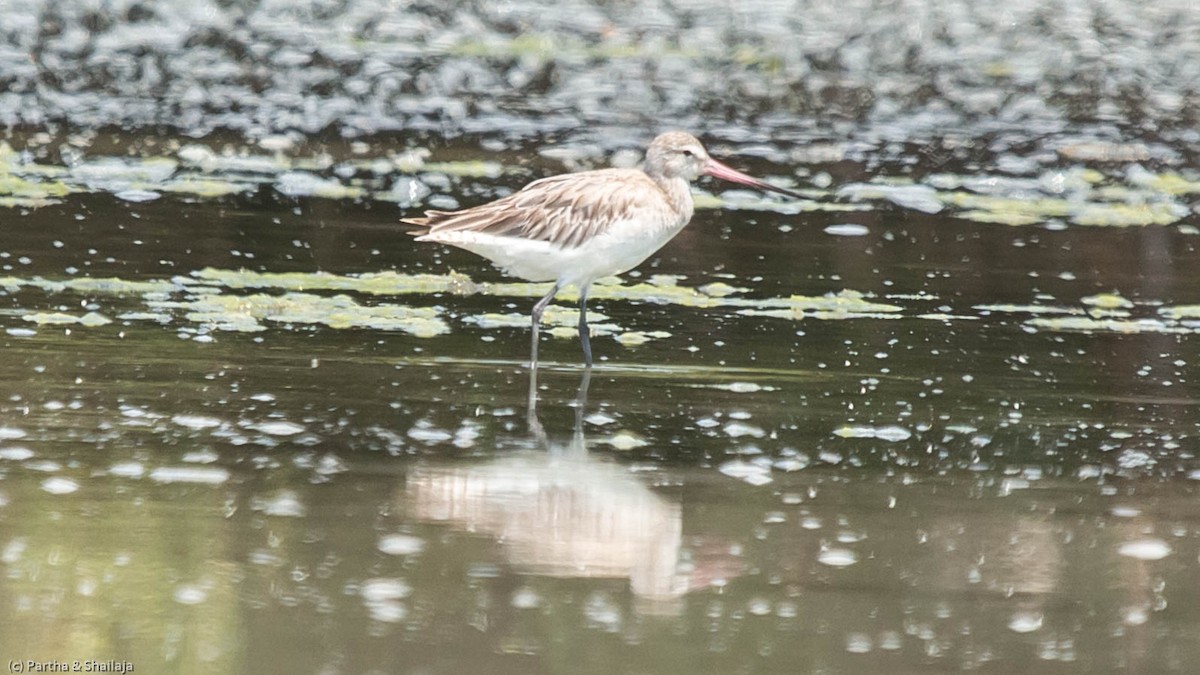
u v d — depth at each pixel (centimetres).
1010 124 2131
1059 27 2553
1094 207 1831
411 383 1192
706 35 2484
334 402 1135
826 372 1266
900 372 1273
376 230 1645
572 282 1290
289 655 757
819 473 1036
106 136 1947
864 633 806
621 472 1023
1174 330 1412
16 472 966
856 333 1379
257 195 1745
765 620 817
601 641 787
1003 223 1758
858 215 1770
